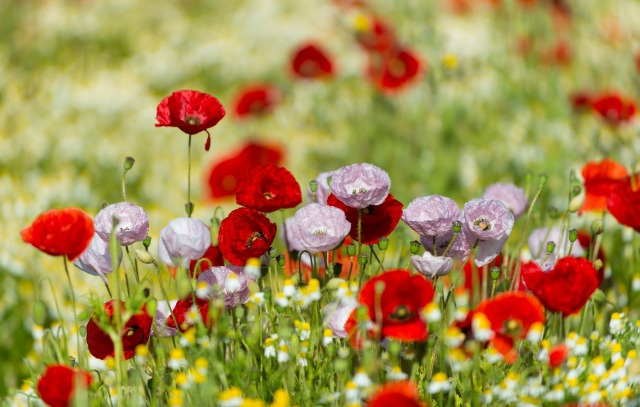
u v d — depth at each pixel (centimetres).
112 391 372
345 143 988
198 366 312
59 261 638
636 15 1193
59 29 1323
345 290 343
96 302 329
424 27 1104
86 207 844
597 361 333
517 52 1076
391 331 325
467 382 335
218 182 811
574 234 379
